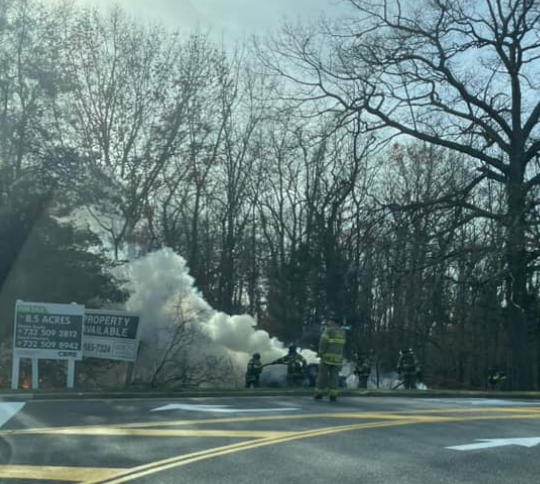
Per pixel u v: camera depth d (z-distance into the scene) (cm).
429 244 2861
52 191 2645
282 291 4562
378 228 2945
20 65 2797
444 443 1011
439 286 3272
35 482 792
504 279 2923
